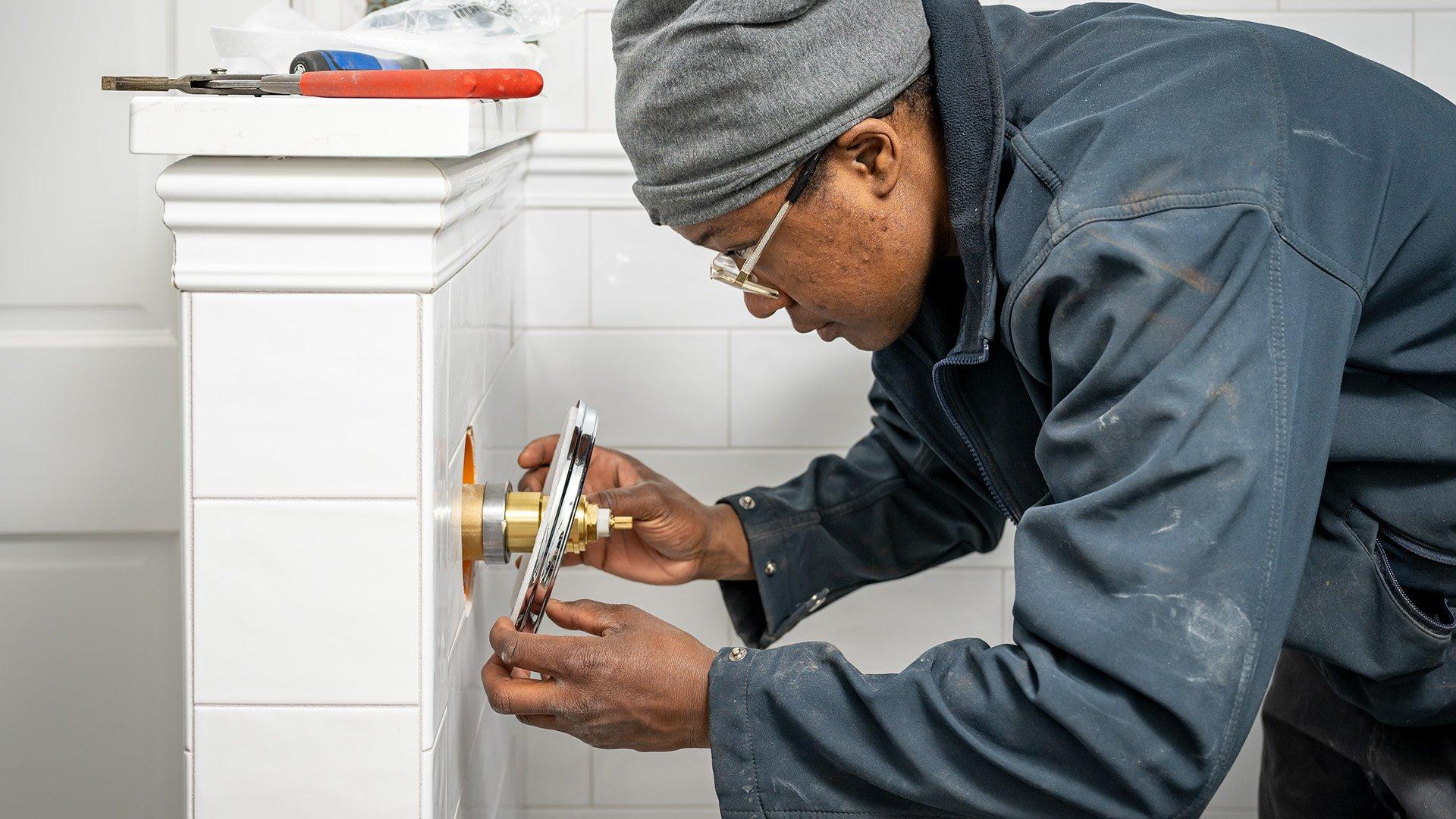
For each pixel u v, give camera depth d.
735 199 0.79
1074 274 0.71
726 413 1.46
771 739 0.77
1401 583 0.86
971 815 0.75
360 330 0.72
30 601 1.41
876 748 0.75
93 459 1.38
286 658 0.74
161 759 1.43
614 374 1.45
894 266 0.83
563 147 1.39
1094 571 0.69
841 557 1.19
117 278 1.37
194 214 0.70
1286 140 0.73
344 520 0.73
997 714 0.71
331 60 0.78
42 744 1.43
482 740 1.09
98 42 1.33
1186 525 0.67
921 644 1.50
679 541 1.12
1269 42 0.79
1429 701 0.87
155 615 1.42
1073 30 0.87
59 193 1.35
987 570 1.48
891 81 0.78
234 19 1.34
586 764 1.52
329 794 0.75
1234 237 0.69
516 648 0.79
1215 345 0.68
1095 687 0.68
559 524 0.82
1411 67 1.39
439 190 0.70
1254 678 0.67
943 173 0.85
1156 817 0.69
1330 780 1.17
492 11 1.03
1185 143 0.72
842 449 1.47
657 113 0.78
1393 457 0.82
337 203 0.70
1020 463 0.93
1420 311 0.81
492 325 1.08
